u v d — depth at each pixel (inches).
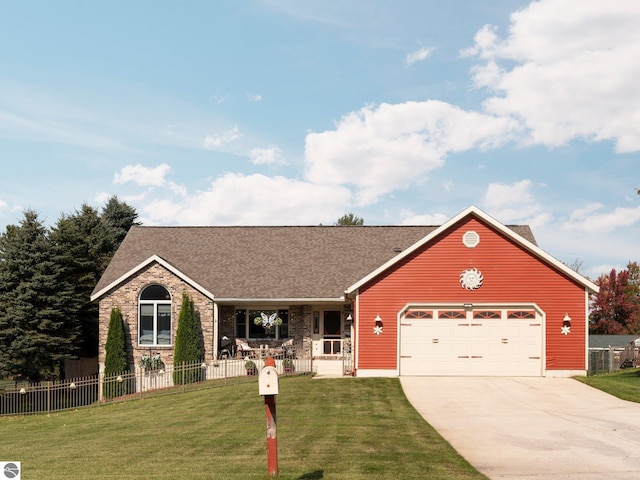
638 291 2596.0
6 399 1083.3
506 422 685.3
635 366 1437.0
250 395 919.0
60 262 1444.4
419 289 1100.5
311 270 1332.4
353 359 1136.8
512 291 1090.7
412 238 1437.0
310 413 750.5
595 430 633.6
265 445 562.6
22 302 1344.7
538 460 496.4
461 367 1087.6
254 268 1346.0
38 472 483.8
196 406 865.5
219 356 1262.3
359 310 1106.7
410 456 504.4
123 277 1236.5
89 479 443.8
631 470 463.5
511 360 1083.9
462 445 557.3
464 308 1095.0
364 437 592.4
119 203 2443.4
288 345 1266.0
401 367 1094.4
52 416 973.2
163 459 520.4
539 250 1080.8
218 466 476.1
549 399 861.8
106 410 963.3
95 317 1604.3
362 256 1375.5
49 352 1368.1
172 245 1446.9
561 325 1082.7
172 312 1232.8
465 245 1102.4
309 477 429.4
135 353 1230.3
